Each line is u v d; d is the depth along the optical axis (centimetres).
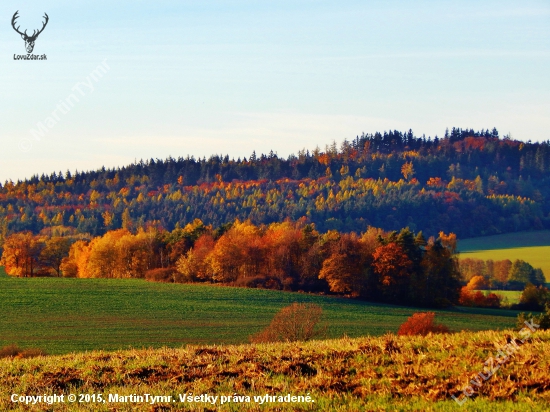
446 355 2362
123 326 8069
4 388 2261
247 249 13712
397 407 1855
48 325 8069
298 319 4812
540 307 11244
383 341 2625
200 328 7988
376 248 12100
